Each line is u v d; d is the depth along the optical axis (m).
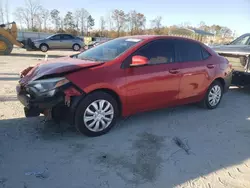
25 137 3.79
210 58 5.37
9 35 16.12
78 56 4.73
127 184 2.84
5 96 5.80
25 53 18.94
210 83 5.36
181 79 4.73
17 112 4.78
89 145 3.66
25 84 3.83
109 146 3.67
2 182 2.75
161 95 4.50
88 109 3.76
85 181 2.85
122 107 4.09
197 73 5.00
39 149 3.47
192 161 3.39
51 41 19.53
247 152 3.73
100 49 4.68
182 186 2.85
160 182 2.90
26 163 3.13
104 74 3.81
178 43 4.82
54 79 3.57
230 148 3.83
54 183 2.79
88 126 3.81
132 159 3.35
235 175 3.13
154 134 4.17
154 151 3.59
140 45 4.28
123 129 4.30
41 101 3.54
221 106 6.01
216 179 3.02
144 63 3.96
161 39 4.59
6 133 3.88
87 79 3.66
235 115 5.38
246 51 6.93
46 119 3.94
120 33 59.50
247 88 8.27
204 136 4.21
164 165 3.25
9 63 12.11
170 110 5.46
